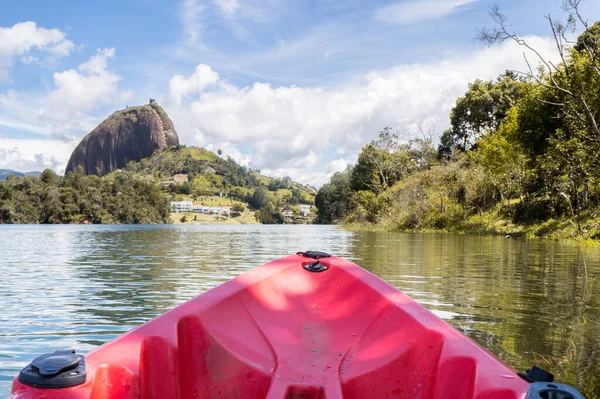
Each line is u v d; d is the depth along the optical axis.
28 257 12.35
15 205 82.56
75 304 5.57
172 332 2.10
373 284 3.04
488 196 29.33
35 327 4.45
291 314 2.97
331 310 3.06
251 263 10.30
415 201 33.25
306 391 2.12
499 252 12.59
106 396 1.64
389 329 2.55
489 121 47.31
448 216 29.89
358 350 2.56
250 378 2.29
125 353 1.83
